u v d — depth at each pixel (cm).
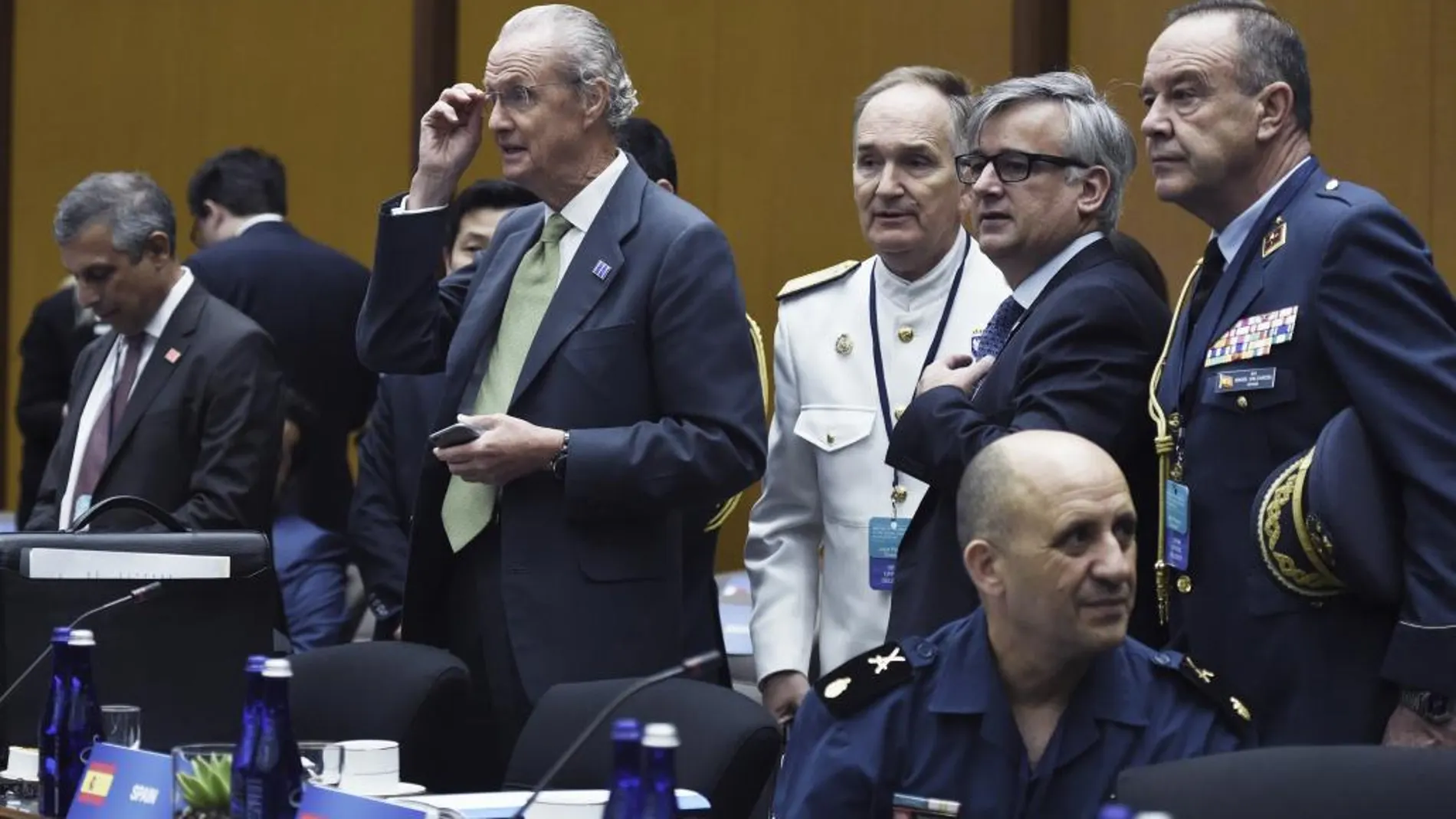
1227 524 1171
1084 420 1251
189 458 1919
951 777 1043
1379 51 2080
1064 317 1281
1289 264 1172
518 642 1477
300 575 1989
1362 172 2092
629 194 1534
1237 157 1212
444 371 1614
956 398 1304
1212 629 1174
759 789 1191
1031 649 1032
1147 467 1288
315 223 3150
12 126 3541
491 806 1078
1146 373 1277
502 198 1972
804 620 1592
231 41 3259
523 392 1498
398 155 3055
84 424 1975
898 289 1578
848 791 1050
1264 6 1234
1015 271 1359
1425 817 925
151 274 1928
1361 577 1106
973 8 2423
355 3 3109
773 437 1614
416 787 1225
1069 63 2347
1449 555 1089
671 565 1533
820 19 2580
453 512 1523
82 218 1906
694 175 2705
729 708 1209
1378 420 1112
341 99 3123
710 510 1705
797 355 1605
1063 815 1036
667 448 1461
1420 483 1097
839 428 1566
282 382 1953
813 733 1072
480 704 1522
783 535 1609
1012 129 1336
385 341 1569
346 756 1223
